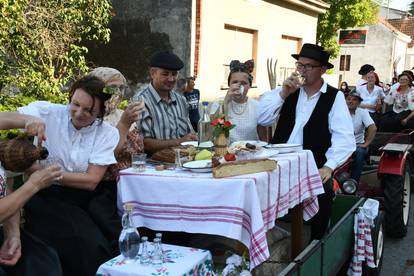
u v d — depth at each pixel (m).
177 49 8.81
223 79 10.22
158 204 2.67
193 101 6.06
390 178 5.14
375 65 34.34
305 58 3.73
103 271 2.35
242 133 4.19
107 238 2.83
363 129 5.78
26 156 2.34
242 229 2.50
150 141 3.59
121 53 9.31
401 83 7.34
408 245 5.17
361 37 10.46
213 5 9.34
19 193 2.21
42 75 6.68
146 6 8.95
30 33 6.43
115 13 9.22
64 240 2.62
